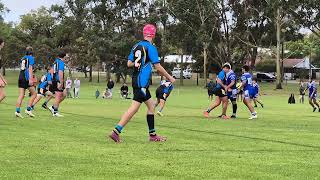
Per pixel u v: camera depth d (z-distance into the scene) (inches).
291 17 3602.4
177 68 5703.7
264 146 556.7
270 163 446.9
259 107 1651.1
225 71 1014.4
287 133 703.7
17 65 5201.8
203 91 3213.6
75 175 382.6
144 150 509.7
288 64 6181.1
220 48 4168.3
